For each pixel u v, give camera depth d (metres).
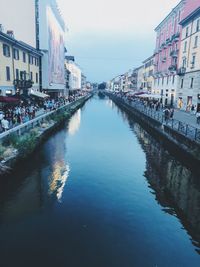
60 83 61.06
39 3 44.28
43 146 21.53
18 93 32.03
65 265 7.75
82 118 42.31
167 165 17.64
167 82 49.66
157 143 24.67
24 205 11.25
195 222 10.27
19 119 21.67
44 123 26.16
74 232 9.37
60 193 12.58
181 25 41.50
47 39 45.50
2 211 10.72
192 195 12.81
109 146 22.66
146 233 9.40
